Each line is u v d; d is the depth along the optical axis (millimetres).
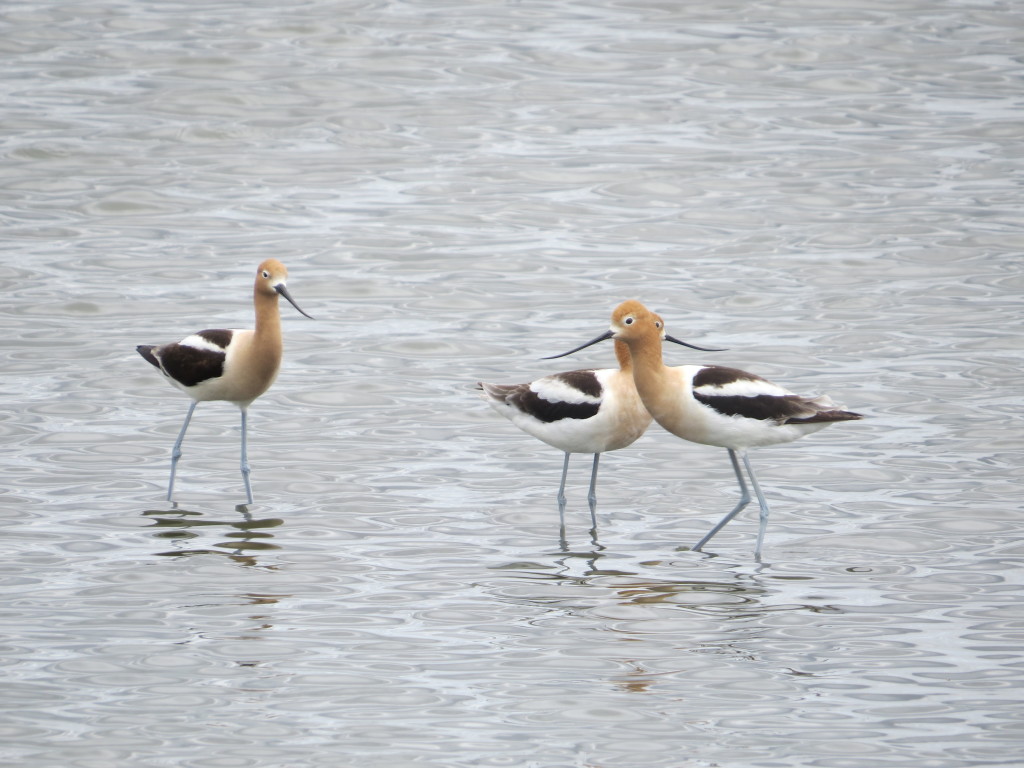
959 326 19000
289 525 13266
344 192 25141
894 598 11672
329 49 32375
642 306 12703
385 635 11039
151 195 24641
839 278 21047
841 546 12781
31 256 21812
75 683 10211
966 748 9367
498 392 13828
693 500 14039
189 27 33719
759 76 30812
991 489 13984
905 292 20422
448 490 14242
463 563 12445
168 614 11344
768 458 15070
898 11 34938
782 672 10438
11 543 12695
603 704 9992
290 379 17484
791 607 11523
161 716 9773
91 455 15000
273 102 29234
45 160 26000
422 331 19203
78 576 12039
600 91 30047
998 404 16297
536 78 30750
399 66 31344
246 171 26016
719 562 12469
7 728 9578
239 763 9195
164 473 14578
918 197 24344
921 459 14812
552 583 12016
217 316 19531
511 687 10219
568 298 20438
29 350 18141
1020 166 25656
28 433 15539
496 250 22516
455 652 10750
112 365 17734
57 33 33031
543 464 15055
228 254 22141
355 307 20188
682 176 25688
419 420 16234
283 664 10555
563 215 24109
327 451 15266
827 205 24188
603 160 26562
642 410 13156
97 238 22766
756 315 19609
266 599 11664
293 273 21406
